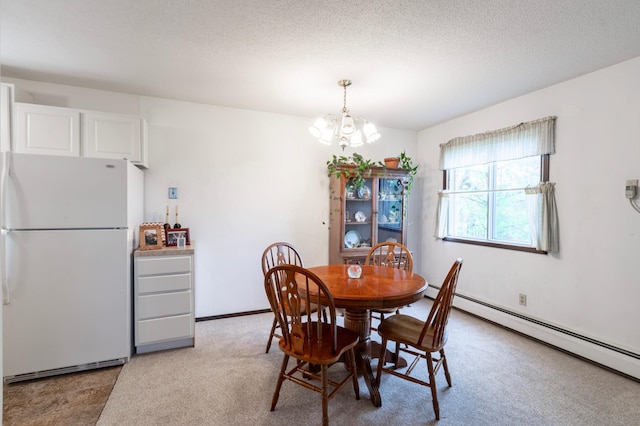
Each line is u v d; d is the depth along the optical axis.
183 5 1.74
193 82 2.78
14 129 2.42
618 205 2.37
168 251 2.60
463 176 3.80
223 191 3.42
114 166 2.35
